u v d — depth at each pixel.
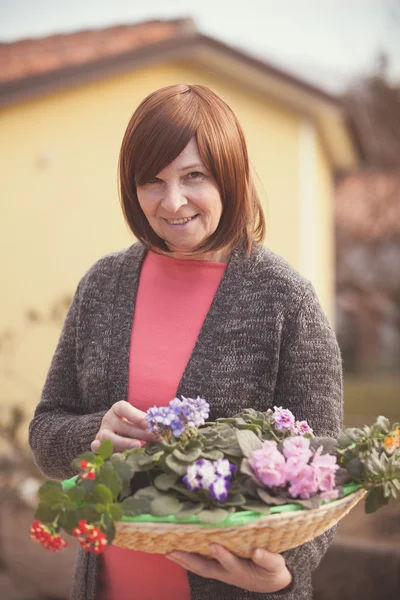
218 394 1.57
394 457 1.40
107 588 1.63
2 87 6.41
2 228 6.94
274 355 1.58
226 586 1.50
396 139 12.10
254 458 1.29
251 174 1.66
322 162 9.52
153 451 1.36
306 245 8.41
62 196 7.17
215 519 1.19
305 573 1.46
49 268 7.10
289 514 1.24
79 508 1.23
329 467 1.30
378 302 16.09
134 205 1.64
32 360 6.89
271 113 8.23
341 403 1.62
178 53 7.32
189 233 1.55
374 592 3.65
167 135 1.47
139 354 1.67
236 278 1.64
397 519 4.85
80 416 1.67
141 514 1.24
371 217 15.10
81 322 1.76
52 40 7.70
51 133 7.11
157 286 1.72
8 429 4.81
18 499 4.66
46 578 4.12
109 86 7.36
